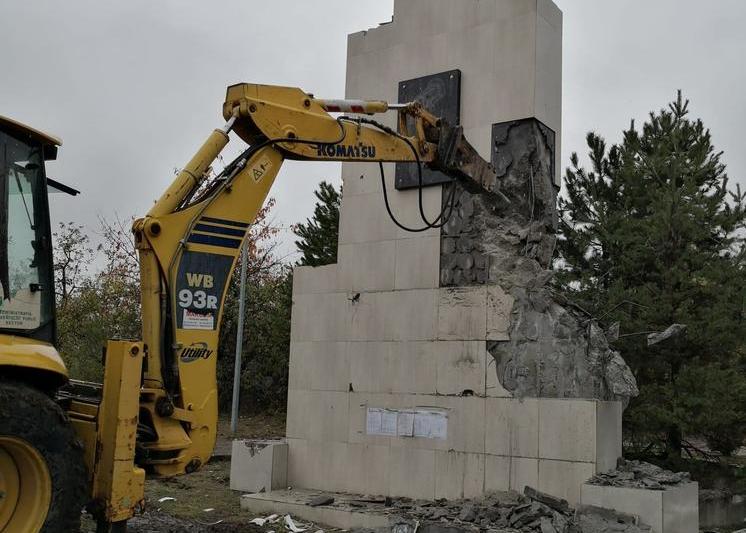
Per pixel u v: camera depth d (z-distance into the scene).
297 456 10.15
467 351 9.00
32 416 4.70
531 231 8.97
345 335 10.00
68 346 20.34
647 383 11.77
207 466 12.83
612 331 9.72
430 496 8.98
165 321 5.76
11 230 5.13
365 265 9.98
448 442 8.95
